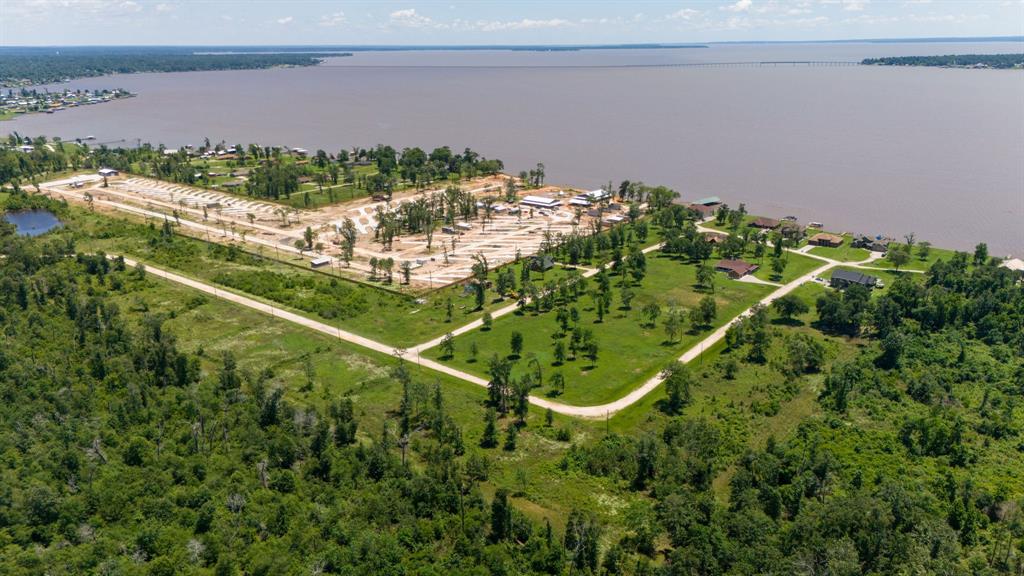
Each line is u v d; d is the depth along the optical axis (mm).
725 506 113812
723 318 197500
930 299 197000
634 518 111375
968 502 113312
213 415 138625
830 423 140000
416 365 170875
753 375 163125
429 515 111438
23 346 163375
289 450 124562
